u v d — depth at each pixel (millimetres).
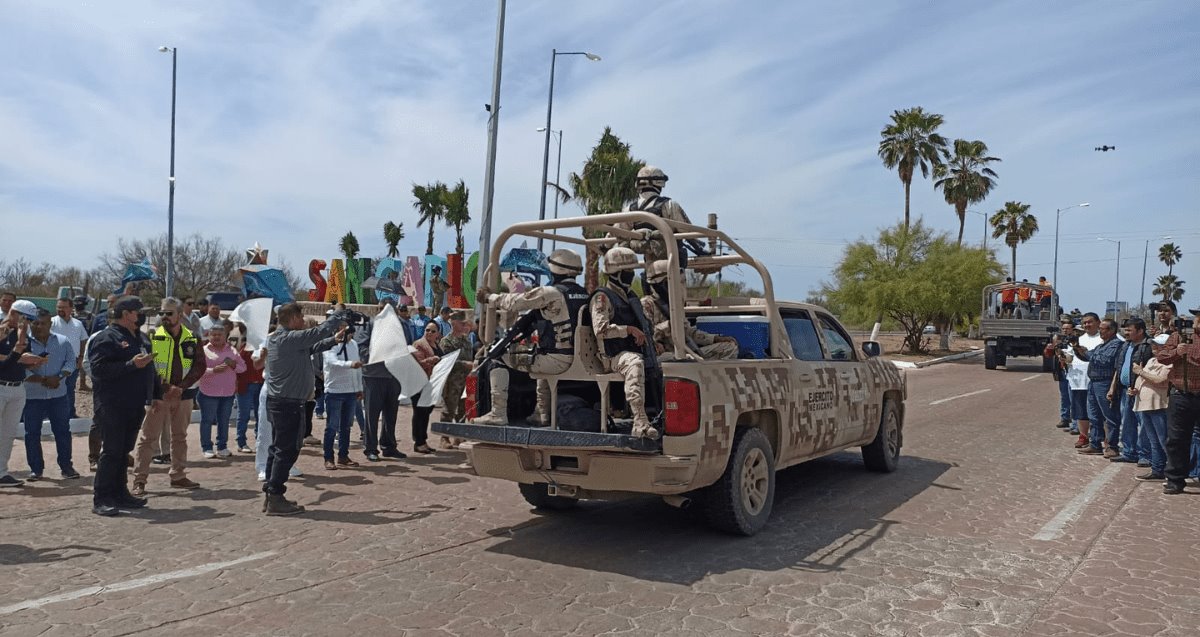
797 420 6852
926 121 46625
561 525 6551
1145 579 5184
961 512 7055
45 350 8062
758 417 6500
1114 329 10227
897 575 5234
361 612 4496
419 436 10195
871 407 8414
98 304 15430
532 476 5898
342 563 5445
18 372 7734
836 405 7609
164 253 47562
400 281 24500
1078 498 7676
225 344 9805
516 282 7105
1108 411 10055
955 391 21047
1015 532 6359
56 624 4285
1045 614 4547
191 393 8086
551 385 5879
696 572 5281
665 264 6180
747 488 6199
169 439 9375
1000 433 12562
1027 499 7621
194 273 47844
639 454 5473
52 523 6488
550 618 4422
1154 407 8562
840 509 7152
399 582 5039
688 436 5449
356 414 10164
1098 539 6160
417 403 10039
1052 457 10180
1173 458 7902
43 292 45656
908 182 47125
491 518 6785
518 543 5996
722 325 7121
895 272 39906
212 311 12492
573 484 5742
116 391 6762
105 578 5086
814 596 4820
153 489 7871
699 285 8031
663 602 4695
